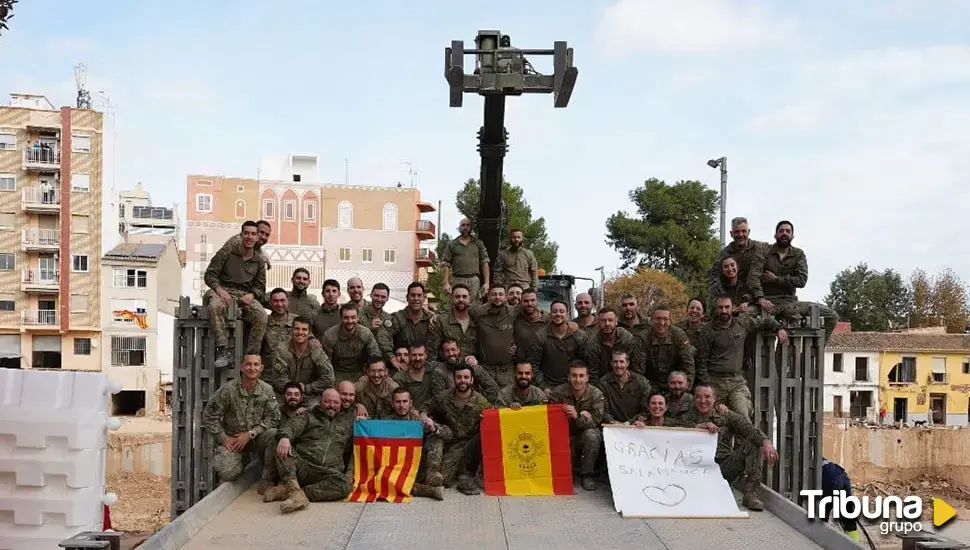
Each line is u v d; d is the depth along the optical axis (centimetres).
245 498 830
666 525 740
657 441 838
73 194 4044
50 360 4088
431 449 857
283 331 970
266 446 856
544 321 985
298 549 646
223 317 915
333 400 829
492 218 1145
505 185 3981
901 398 4806
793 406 945
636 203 5534
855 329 7131
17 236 4012
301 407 850
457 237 1226
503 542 673
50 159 4041
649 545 670
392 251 5428
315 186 5334
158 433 3036
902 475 3303
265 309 992
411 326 1019
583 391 887
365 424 853
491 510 786
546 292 1648
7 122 3978
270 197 5269
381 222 5416
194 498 905
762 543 682
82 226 4056
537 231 3953
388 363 1002
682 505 782
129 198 6481
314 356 914
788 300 967
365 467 843
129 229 5609
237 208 5228
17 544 839
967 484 3241
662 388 946
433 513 772
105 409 891
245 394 848
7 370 859
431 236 5591
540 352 968
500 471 863
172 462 906
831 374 4788
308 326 912
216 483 904
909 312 6994
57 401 859
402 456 845
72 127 4038
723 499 794
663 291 4638
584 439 882
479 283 1212
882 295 7081
